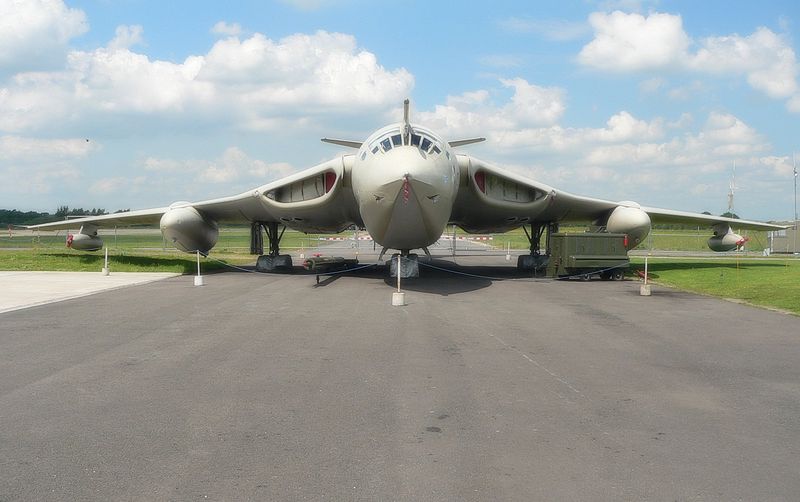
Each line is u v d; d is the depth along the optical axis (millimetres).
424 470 4152
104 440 4738
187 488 3879
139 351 8031
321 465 4242
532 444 4641
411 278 19047
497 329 9719
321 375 6734
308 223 21656
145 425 5090
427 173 14742
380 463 4277
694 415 5355
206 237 22000
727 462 4305
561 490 3848
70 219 23922
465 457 4387
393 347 8266
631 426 5062
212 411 5461
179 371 6941
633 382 6461
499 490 3850
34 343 8586
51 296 14188
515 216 20938
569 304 12859
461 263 29031
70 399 5844
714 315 11328
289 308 12133
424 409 5508
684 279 18453
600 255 18734
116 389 6195
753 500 3715
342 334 9250
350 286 16594
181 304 12758
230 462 4297
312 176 19094
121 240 65188
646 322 10492
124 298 13828
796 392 6094
